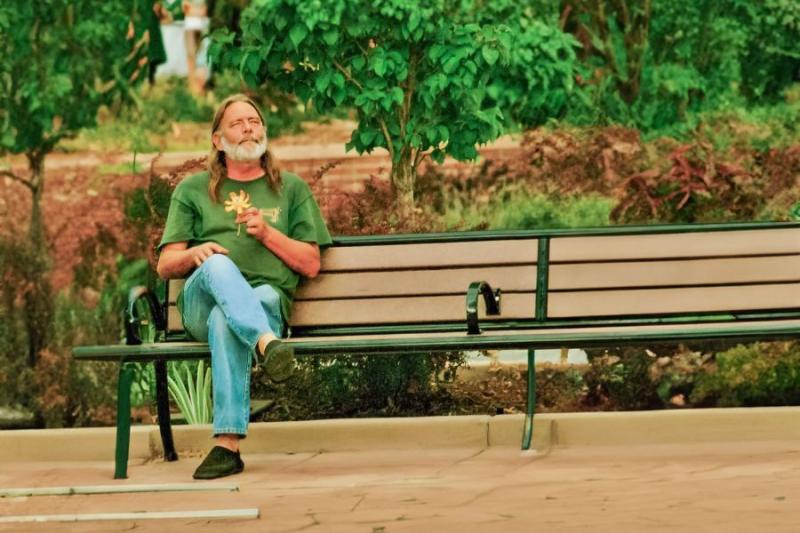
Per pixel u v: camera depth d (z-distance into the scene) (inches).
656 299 393.1
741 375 478.6
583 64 599.5
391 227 505.7
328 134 605.9
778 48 601.0
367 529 276.4
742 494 296.7
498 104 588.4
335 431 406.9
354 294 397.4
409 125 567.5
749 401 482.9
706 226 393.7
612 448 386.0
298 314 397.4
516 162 583.2
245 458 395.2
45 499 332.5
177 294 394.0
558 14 594.6
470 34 560.4
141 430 411.2
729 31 603.2
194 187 386.9
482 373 478.3
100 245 634.8
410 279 397.4
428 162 584.7
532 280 395.9
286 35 567.5
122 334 615.5
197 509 305.7
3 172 639.1
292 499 315.9
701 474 328.8
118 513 303.4
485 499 304.2
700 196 534.6
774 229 394.9
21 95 643.5
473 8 573.9
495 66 585.6
